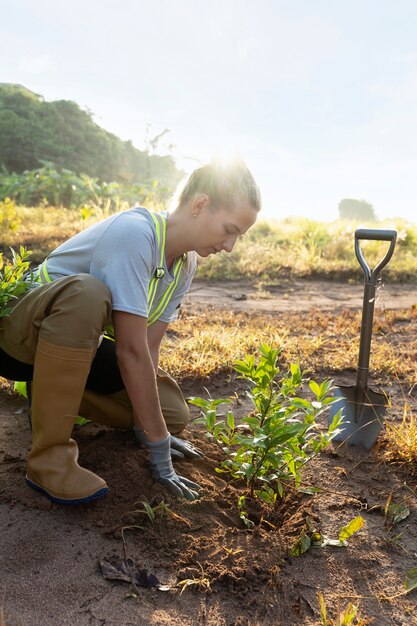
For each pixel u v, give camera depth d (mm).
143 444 2490
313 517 2191
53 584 1763
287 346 4074
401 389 3479
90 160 34031
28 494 2154
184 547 1962
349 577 1924
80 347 1932
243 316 5359
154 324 2434
